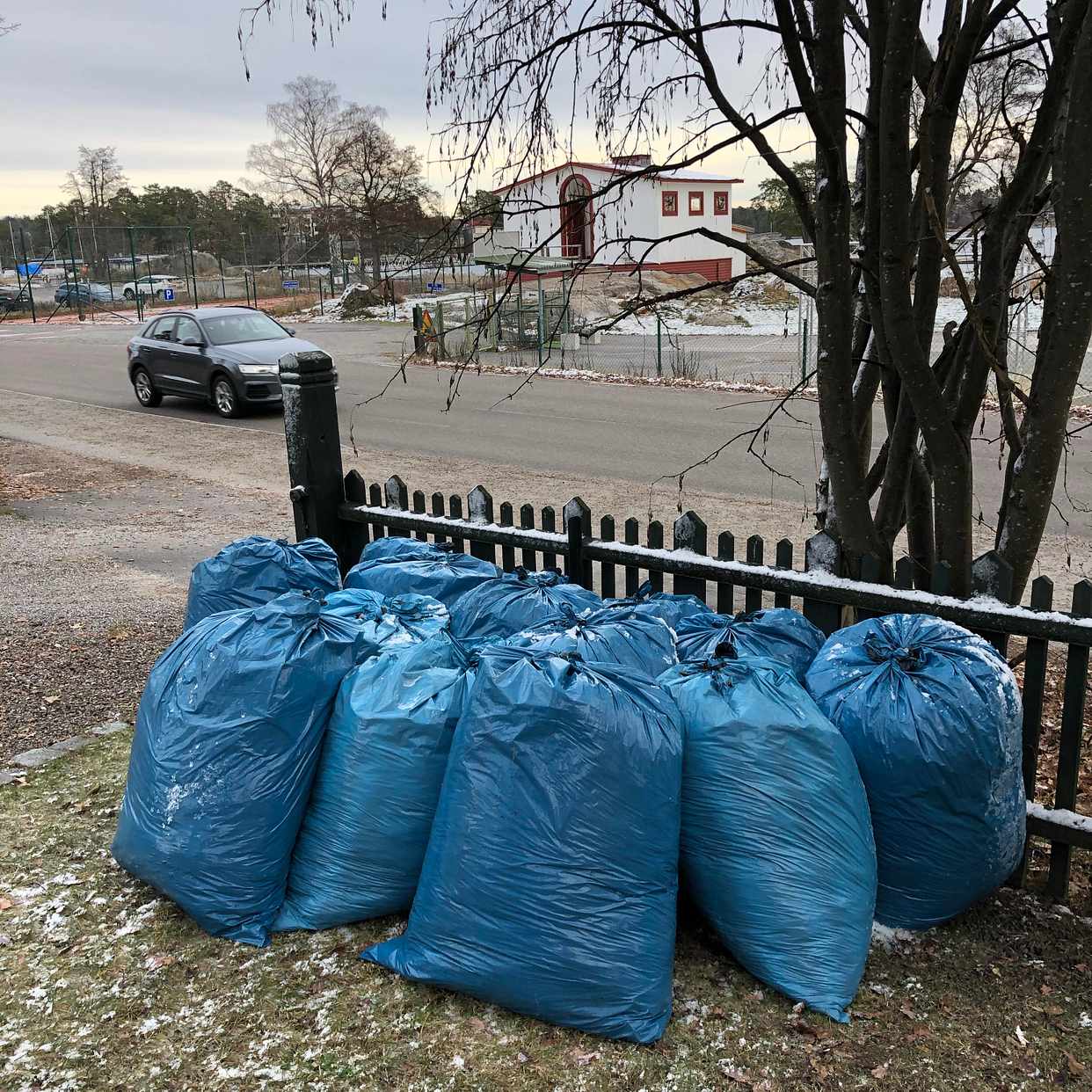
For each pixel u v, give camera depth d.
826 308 3.44
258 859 3.09
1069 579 7.14
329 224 33.72
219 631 3.21
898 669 2.90
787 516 9.06
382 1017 2.81
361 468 11.72
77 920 3.30
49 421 16.27
